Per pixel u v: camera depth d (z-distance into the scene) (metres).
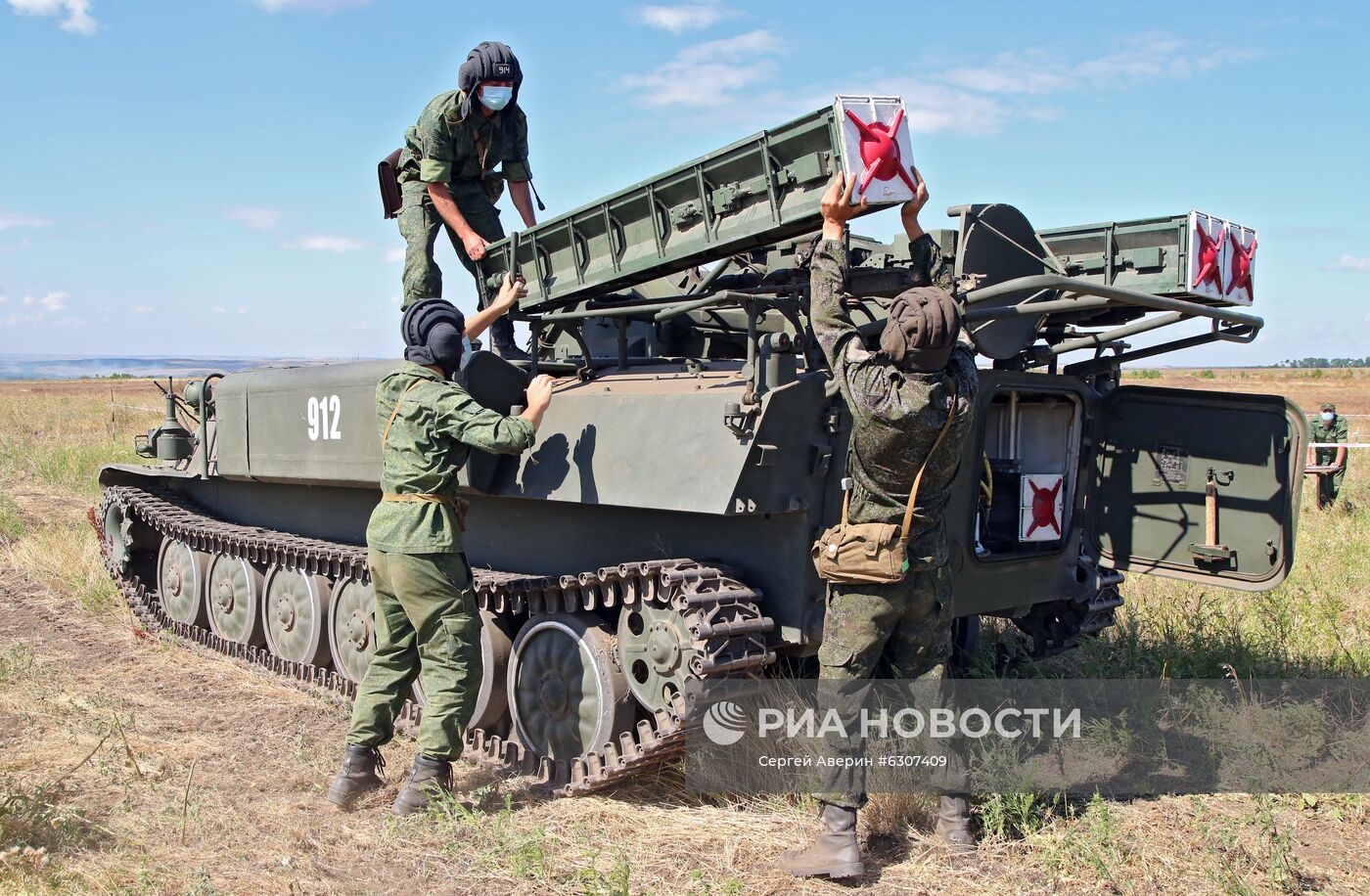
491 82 6.66
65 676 7.57
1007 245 5.44
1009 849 4.71
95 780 5.52
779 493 4.77
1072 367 6.42
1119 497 6.65
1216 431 6.21
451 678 5.15
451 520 5.16
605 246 5.62
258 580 7.94
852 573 4.29
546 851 4.68
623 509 5.64
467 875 4.49
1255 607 8.23
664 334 7.08
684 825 4.92
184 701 7.09
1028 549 6.15
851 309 5.77
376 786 5.35
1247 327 5.74
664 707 4.91
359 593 6.87
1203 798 5.28
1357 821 5.06
